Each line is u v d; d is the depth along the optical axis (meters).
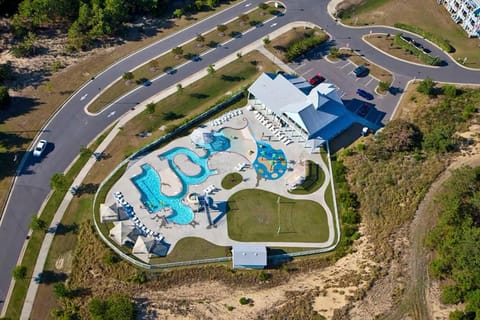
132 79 135.62
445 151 118.06
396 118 130.50
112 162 117.50
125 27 149.50
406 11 163.12
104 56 141.25
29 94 129.50
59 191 110.94
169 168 116.38
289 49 145.62
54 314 92.88
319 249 105.44
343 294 95.19
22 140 119.81
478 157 116.75
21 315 93.56
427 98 134.75
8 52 139.50
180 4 160.50
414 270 97.38
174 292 97.38
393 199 109.81
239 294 97.38
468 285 89.88
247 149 121.94
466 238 93.81
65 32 147.12
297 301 95.06
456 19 159.50
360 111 131.38
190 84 136.12
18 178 112.88
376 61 146.00
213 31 151.75
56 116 125.50
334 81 139.38
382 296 93.88
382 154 118.25
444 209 103.12
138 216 108.00
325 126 122.62
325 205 112.94
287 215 110.69
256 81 129.62
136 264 100.56
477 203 99.94
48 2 140.25
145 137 122.94
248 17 156.50
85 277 98.62
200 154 120.06
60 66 136.88
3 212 107.25
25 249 102.12
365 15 161.12
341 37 152.88
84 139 121.62
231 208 110.94
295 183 114.69
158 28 151.25
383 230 104.81
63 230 105.44
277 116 126.94
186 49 145.38
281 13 159.38
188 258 102.38
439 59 145.25
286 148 122.56
